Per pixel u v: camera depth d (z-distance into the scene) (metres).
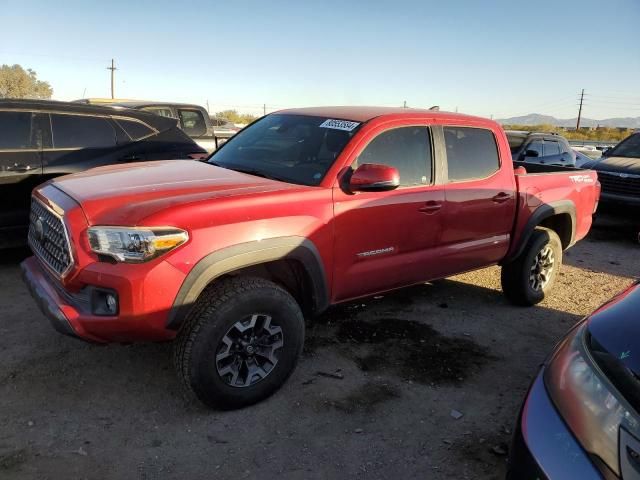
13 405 3.26
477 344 4.54
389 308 5.18
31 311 4.61
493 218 4.75
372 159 3.89
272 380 3.43
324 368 3.94
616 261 7.78
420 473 2.91
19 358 3.80
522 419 2.11
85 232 2.94
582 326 2.32
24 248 6.36
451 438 3.23
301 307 3.80
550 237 5.38
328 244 3.58
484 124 4.77
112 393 3.46
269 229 3.23
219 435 3.11
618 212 9.01
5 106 5.57
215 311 3.07
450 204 4.34
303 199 3.45
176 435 3.08
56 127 5.86
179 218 2.94
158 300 2.88
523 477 1.95
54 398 3.36
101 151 6.12
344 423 3.30
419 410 3.50
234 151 4.47
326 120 4.21
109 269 2.85
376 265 3.92
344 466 2.92
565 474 1.82
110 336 2.94
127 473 2.76
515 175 4.97
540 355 4.43
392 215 3.92
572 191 5.54
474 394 3.75
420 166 4.20
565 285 6.40
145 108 10.52
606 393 1.87
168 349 4.05
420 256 4.21
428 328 4.77
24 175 5.55
